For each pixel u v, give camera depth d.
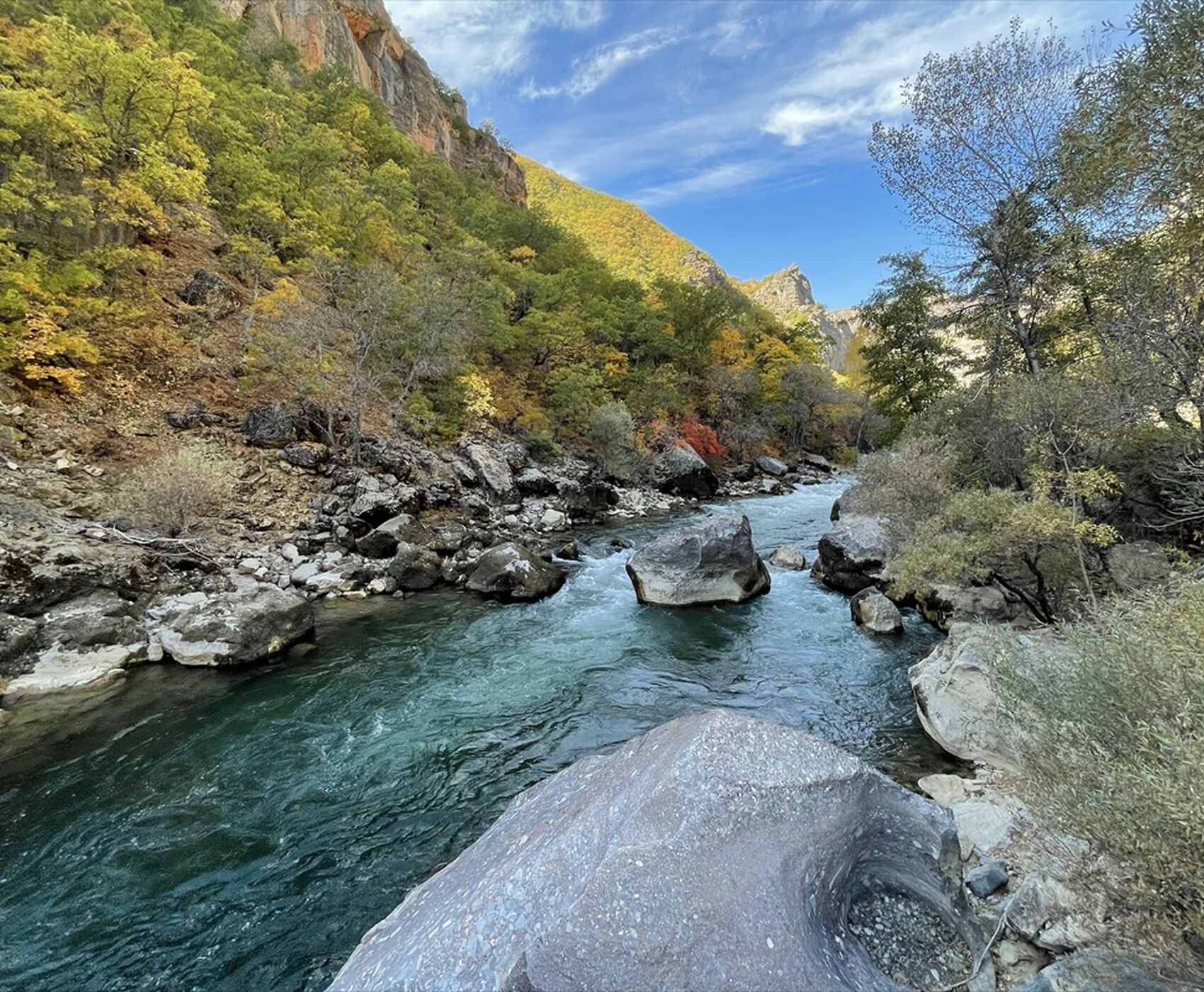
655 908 2.61
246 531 13.94
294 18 52.19
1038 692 4.02
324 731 7.42
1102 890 3.20
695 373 42.19
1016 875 4.12
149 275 19.19
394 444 20.28
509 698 8.45
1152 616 3.89
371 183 34.94
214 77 28.20
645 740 4.04
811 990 2.45
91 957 4.17
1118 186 8.02
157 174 16.53
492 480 22.03
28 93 13.56
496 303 29.12
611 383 35.03
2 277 12.64
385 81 63.72
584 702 8.34
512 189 83.75
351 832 5.59
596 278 45.25
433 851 5.34
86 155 14.94
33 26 17.70
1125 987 2.77
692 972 2.46
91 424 13.88
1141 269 8.97
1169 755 2.79
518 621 11.64
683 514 25.11
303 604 10.42
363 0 62.78
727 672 9.32
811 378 46.47
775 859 2.89
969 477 12.47
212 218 24.59
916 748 6.84
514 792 6.25
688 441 35.75
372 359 21.34
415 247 29.69
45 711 7.52
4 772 6.32
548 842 3.12
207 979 4.02
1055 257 11.72
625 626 11.42
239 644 9.21
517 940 2.61
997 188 13.29
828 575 13.88
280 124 31.05
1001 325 14.05
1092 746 3.32
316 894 4.80
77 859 5.12
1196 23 6.39
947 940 3.20
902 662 9.42
